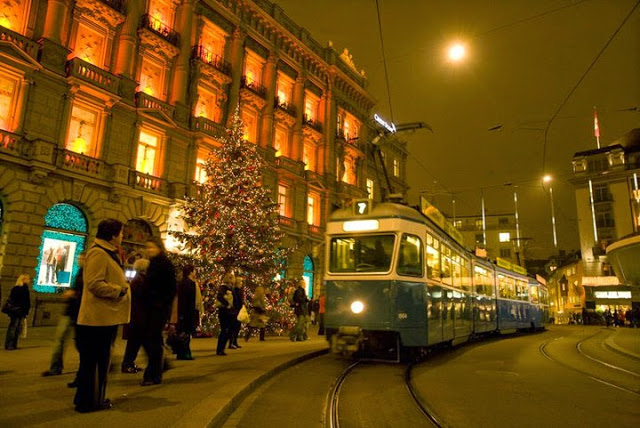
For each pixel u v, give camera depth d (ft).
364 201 33.04
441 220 38.86
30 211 53.47
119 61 65.41
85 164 58.85
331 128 108.37
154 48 70.79
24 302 30.78
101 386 14.52
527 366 32.53
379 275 30.81
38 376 20.04
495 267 58.08
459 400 20.86
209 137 74.64
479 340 53.31
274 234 57.93
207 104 79.97
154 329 19.01
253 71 90.84
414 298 31.14
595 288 158.51
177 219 69.15
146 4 70.33
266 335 54.44
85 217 60.03
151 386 18.76
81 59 59.21
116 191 61.52
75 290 20.06
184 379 20.83
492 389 23.53
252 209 55.93
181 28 75.00
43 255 55.31
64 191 56.95
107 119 62.64
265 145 89.92
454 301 39.32
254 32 89.30
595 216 163.53
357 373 27.78
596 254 159.53
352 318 30.78
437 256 35.73
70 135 59.00
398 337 30.25
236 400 17.97
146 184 66.23
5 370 21.63
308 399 20.21
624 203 159.33
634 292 150.92
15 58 52.90
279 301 56.44
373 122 126.93
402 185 142.20
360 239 32.30
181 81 73.61
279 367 26.99
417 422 17.06
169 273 19.17
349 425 16.51
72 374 20.70
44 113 55.88
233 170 57.36
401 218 31.91
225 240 53.62
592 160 167.94
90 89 59.47
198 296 28.53
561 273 198.49
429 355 36.70
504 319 59.16
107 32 64.64
